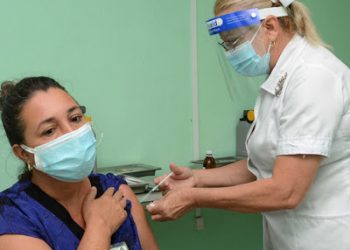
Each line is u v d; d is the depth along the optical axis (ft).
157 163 7.65
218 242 8.61
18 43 6.40
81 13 6.79
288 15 4.58
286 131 4.25
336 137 4.40
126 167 7.09
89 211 3.92
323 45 4.75
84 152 3.84
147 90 7.45
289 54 4.58
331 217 4.57
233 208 4.38
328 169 4.56
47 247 3.62
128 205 4.27
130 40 7.22
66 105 3.79
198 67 7.92
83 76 6.89
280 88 4.56
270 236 5.26
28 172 4.07
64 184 3.95
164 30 7.51
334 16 9.51
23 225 3.64
